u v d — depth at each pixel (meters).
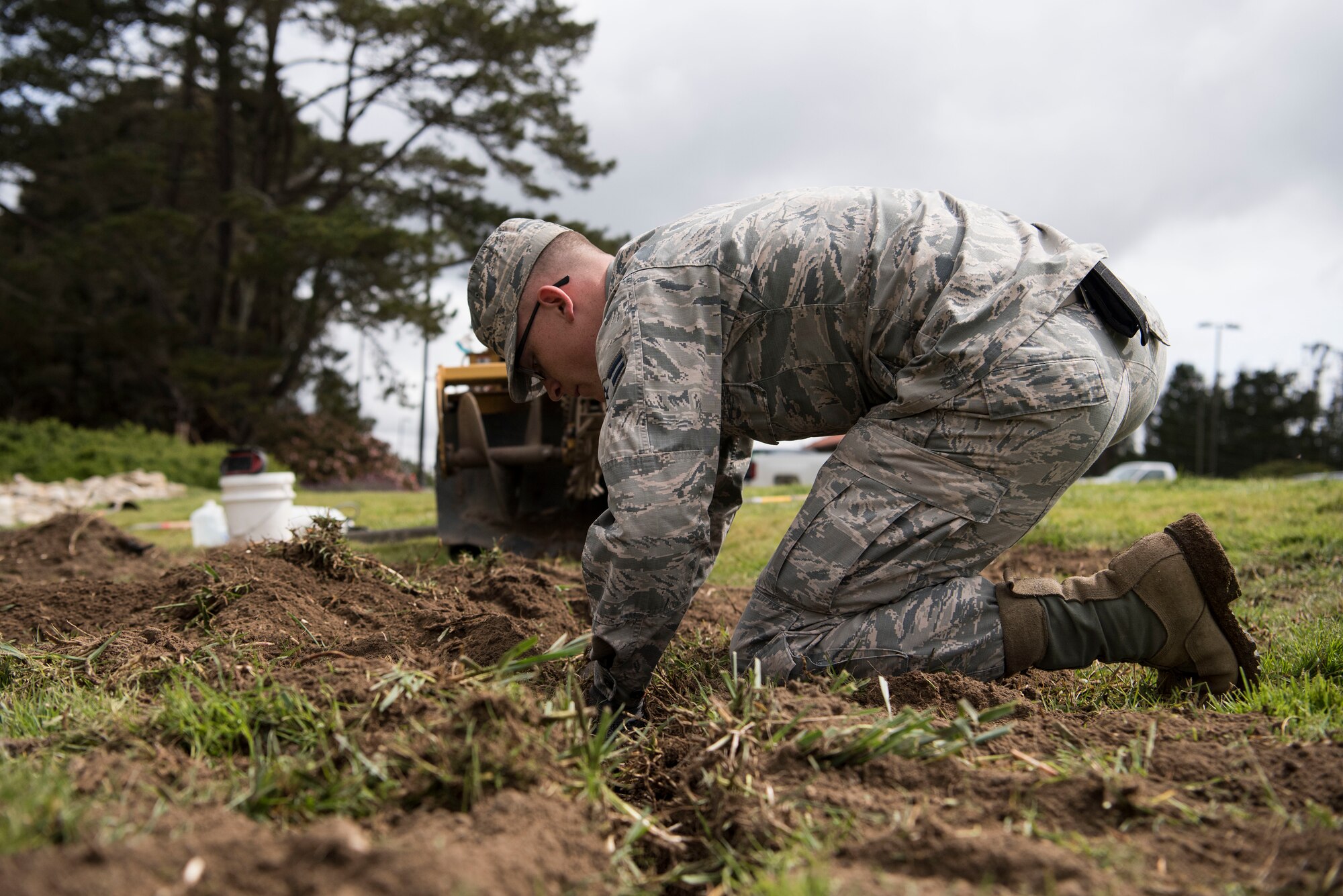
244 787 1.64
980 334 2.22
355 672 2.14
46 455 23.12
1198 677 2.40
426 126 27.66
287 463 26.88
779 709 1.91
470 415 5.83
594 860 1.48
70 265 26.22
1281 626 3.28
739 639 2.46
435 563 4.80
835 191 2.45
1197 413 66.94
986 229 2.38
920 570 2.34
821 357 2.35
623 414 2.21
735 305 2.31
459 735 1.70
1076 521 6.60
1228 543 5.34
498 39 25.44
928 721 1.85
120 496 20.17
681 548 2.16
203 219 26.91
